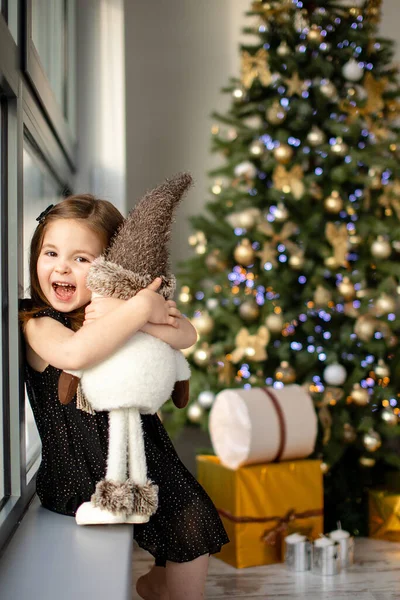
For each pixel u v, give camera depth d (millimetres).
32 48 1604
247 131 2846
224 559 2451
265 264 2732
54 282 1388
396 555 2525
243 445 2363
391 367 2789
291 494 2443
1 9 1401
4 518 1257
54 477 1416
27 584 1066
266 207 2875
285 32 2775
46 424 1420
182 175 1381
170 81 3479
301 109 2732
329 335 2754
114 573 1106
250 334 2750
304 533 2461
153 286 1323
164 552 1400
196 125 3490
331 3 2895
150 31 3477
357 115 2803
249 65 2758
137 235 1333
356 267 2775
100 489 1271
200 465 2617
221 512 2463
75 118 2803
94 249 1401
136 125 3441
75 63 2797
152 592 1585
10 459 1383
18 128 1377
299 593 2141
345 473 2830
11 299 1354
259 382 2746
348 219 2826
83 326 1297
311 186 2709
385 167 2725
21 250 1404
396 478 2814
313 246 2729
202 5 3514
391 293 2797
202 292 3020
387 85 2912
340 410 2717
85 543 1239
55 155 2236
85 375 1301
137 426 1315
